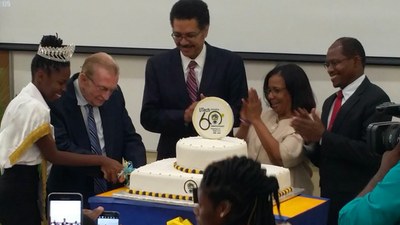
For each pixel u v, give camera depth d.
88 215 2.31
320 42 3.79
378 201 1.80
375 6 3.69
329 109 3.14
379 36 3.71
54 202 2.12
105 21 4.10
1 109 3.88
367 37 3.72
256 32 3.87
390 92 3.74
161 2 4.01
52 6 4.17
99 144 2.92
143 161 3.02
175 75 3.15
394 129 1.97
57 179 2.88
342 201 2.97
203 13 3.07
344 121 2.97
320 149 3.06
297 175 3.10
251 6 3.86
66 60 2.64
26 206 2.61
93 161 2.76
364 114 2.94
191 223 2.42
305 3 3.78
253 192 1.58
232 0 3.88
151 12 4.03
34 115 2.54
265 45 3.86
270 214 1.62
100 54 2.88
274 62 3.86
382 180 1.85
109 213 2.34
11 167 2.57
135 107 4.13
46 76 2.62
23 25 4.21
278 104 3.10
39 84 2.64
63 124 2.86
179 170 2.60
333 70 3.04
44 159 2.64
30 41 4.22
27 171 2.59
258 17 3.85
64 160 2.69
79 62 4.17
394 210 1.78
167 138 3.17
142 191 2.59
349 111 2.97
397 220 1.79
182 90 3.14
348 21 3.74
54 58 2.60
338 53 3.01
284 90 3.07
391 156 1.95
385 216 1.79
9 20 4.23
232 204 1.58
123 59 4.11
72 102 2.87
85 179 2.90
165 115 3.10
